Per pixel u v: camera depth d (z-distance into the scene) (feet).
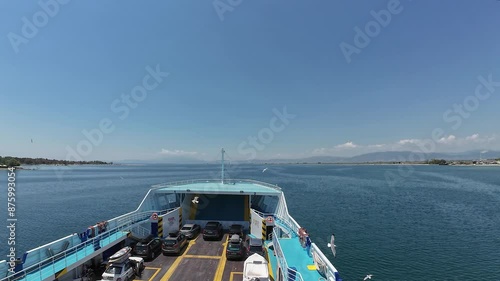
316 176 564.30
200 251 72.49
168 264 63.57
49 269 47.06
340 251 108.58
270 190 91.91
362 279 84.53
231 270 60.49
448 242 120.37
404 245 115.75
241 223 95.14
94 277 55.77
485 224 152.46
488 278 85.71
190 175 581.53
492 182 402.72
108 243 61.46
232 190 90.68
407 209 195.11
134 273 57.21
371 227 145.18
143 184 391.65
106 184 395.34
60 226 149.18
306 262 49.96
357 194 275.18
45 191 305.94
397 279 84.69
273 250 72.08
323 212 183.83
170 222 84.74
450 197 254.68
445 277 86.22
